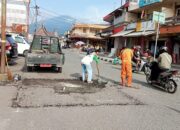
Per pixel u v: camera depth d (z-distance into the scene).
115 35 40.19
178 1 28.17
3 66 11.90
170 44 27.19
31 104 7.98
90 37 76.88
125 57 12.09
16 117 6.73
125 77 12.45
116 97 9.50
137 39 36.38
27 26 45.06
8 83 11.11
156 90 11.78
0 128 5.90
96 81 12.98
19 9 44.41
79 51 59.53
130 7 39.50
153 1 30.81
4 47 11.84
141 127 6.34
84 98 9.06
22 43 25.58
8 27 43.78
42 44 17.59
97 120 6.71
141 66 18.25
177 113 7.84
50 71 16.17
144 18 33.91
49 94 9.41
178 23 24.36
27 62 15.03
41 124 6.25
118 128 6.17
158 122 6.82
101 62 28.50
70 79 13.12
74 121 6.55
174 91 11.29
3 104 7.88
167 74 11.55
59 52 16.09
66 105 8.03
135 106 8.37
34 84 11.23
